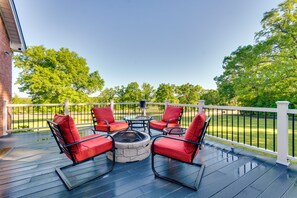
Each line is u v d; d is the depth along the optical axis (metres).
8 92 4.92
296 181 2.02
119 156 2.62
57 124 1.87
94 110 3.94
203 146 3.39
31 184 1.95
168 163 2.59
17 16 4.87
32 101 13.13
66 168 2.38
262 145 5.66
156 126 3.79
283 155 2.48
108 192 1.80
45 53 14.07
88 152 2.11
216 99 20.66
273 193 1.77
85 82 16.14
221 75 17.20
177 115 3.94
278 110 2.54
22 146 3.45
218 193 1.79
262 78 11.87
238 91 13.84
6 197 1.70
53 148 3.32
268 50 11.57
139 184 1.97
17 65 13.01
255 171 2.29
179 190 1.85
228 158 2.76
